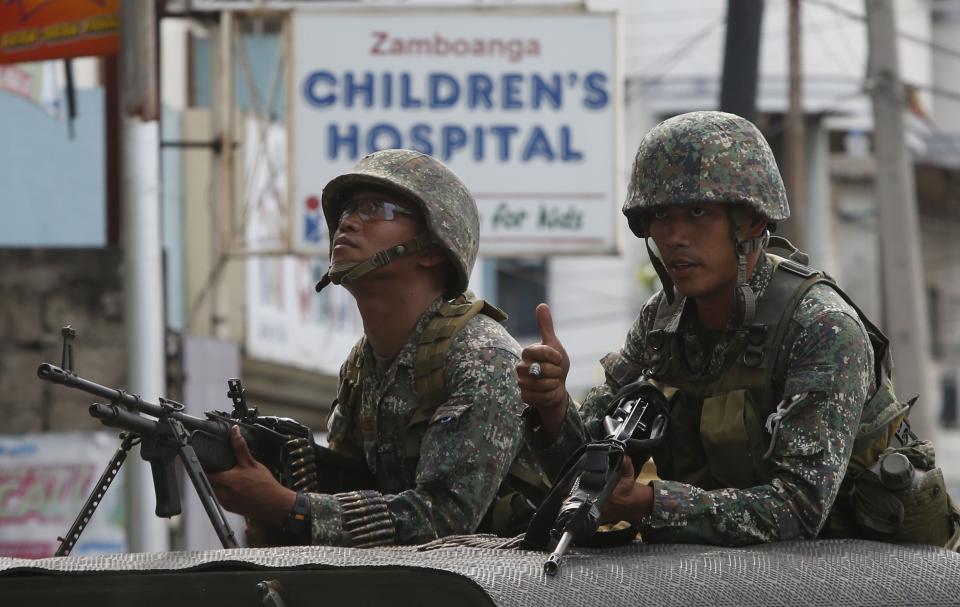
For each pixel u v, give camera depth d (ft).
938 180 310.45
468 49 116.57
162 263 74.13
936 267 315.78
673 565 24.66
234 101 110.93
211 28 121.19
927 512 28.86
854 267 286.66
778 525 27.32
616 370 32.48
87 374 89.40
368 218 33.65
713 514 27.14
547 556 25.05
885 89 120.57
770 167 29.50
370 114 115.96
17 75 126.31
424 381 33.55
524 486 34.17
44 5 79.20
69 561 25.86
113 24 78.69
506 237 116.47
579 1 117.29
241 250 112.16
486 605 22.40
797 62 136.26
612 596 23.24
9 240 126.21
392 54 115.85
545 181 116.47
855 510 29.35
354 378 35.40
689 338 30.17
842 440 27.91
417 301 34.04
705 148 28.89
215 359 102.12
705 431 29.40
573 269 268.82
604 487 26.09
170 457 28.91
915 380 118.73
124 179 73.82
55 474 88.74
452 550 25.76
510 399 32.96
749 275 29.55
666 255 29.48
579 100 116.98
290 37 114.83
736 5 101.65
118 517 89.04
